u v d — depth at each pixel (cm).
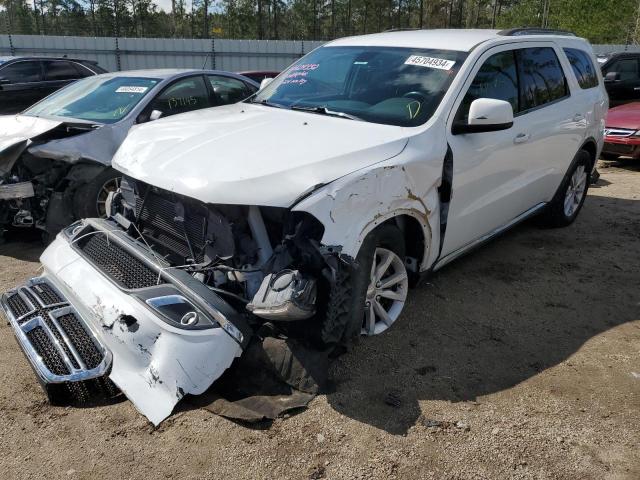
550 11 3788
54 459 257
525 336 380
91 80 664
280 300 266
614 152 948
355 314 314
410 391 313
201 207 313
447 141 364
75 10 5347
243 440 270
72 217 516
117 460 257
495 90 424
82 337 297
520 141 446
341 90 418
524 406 304
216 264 308
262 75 1391
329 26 5900
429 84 388
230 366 284
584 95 563
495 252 538
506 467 260
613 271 499
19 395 300
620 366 346
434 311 411
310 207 278
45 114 601
